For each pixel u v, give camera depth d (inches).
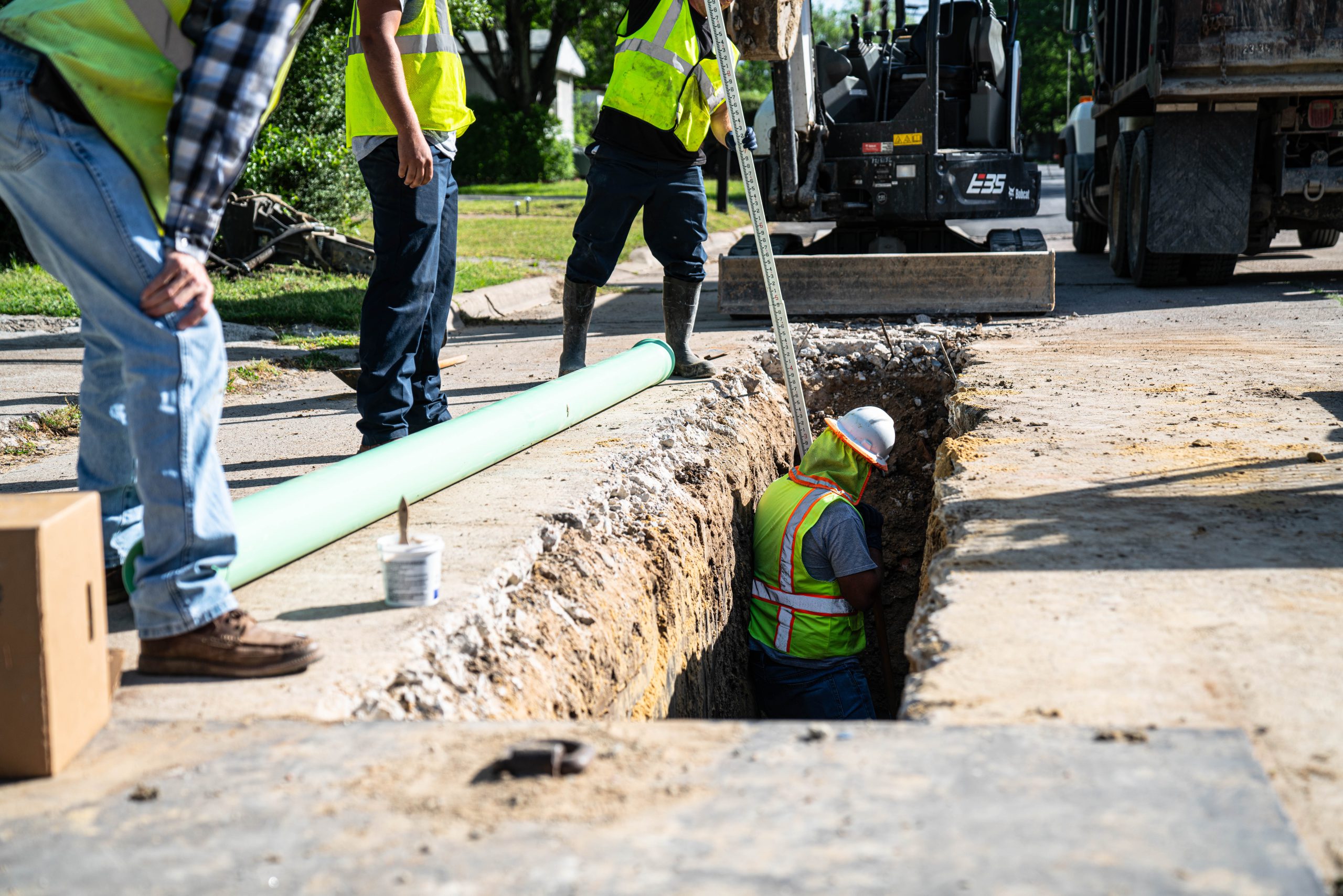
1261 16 339.6
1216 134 367.9
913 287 322.3
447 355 310.5
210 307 93.0
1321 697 85.2
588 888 61.1
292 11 91.7
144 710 89.0
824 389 281.0
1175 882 59.6
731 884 60.9
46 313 360.8
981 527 131.9
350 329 366.6
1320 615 101.3
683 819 68.5
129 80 89.5
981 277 318.3
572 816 69.5
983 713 84.6
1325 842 66.2
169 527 92.2
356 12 163.5
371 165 163.2
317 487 128.3
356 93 163.0
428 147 156.6
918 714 85.9
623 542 156.6
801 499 197.8
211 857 66.1
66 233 88.7
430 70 167.0
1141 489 145.2
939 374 278.5
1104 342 274.2
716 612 189.8
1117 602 106.4
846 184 370.3
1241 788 69.6
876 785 71.7
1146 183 390.9
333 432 212.5
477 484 162.2
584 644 128.2
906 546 276.8
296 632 105.3
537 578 131.3
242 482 172.6
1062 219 926.4
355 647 101.7
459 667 106.0
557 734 83.0
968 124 389.7
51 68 87.1
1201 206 373.1
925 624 105.7
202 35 90.9
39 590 75.4
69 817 71.6
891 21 488.7
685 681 167.2
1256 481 147.2
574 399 193.8
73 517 80.3
